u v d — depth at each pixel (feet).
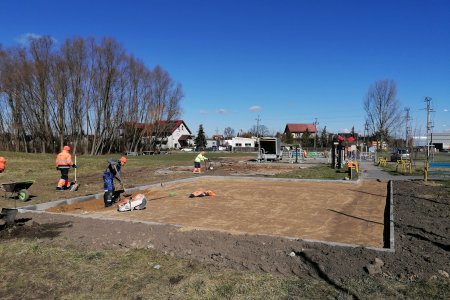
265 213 34.78
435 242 23.59
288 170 87.45
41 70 191.31
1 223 28.73
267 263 19.57
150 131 261.24
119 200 43.21
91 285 17.53
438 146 265.75
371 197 44.88
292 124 451.94
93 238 24.56
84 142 218.18
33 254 21.67
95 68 208.74
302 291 16.48
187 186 56.08
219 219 32.01
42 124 202.90
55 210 37.68
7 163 99.45
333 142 96.32
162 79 262.47
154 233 25.22
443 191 48.85
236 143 393.09
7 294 16.93
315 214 34.37
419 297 15.79
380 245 23.88
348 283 17.19
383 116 240.32
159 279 17.94
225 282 17.37
